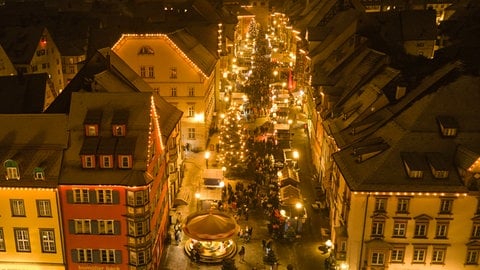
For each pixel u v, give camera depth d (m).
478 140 44.38
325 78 74.69
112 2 177.62
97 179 43.56
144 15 129.75
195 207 62.72
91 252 45.88
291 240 54.59
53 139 45.34
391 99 53.50
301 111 102.50
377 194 43.25
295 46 126.12
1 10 162.62
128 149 44.00
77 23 133.25
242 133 84.50
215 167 73.88
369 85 58.91
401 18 89.06
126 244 45.28
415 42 87.06
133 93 46.75
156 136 49.94
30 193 43.94
